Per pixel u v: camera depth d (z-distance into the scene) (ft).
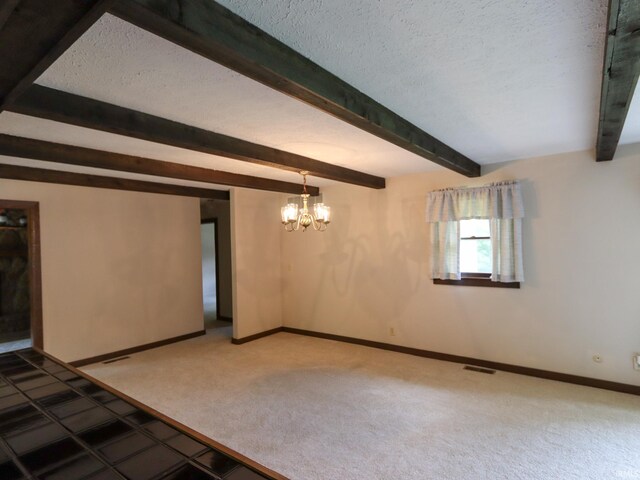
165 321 17.71
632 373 11.23
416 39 5.12
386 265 16.25
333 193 17.85
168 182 16.38
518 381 12.35
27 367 5.47
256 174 14.55
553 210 12.38
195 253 19.10
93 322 15.30
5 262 20.31
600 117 7.28
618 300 11.43
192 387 12.31
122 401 4.28
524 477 7.38
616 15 4.00
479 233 14.11
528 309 12.89
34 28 3.73
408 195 15.53
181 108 7.39
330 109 6.48
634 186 11.16
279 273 19.97
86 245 15.20
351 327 17.48
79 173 13.89
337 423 9.69
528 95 7.18
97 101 6.90
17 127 8.15
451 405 10.60
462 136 9.98
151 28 3.93
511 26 4.84
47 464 3.03
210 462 3.03
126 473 2.89
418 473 7.55
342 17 4.57
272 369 13.98
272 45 5.02
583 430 9.08
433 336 15.01
